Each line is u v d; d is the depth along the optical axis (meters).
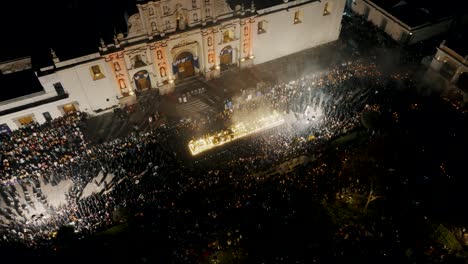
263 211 46.72
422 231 45.31
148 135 56.91
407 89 63.06
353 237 44.28
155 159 53.25
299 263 42.19
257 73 67.75
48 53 56.50
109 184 50.47
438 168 51.28
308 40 71.19
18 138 56.12
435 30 71.69
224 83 65.75
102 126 59.06
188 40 59.28
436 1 73.06
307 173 50.00
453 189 49.28
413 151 52.94
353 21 78.62
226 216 46.25
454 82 60.12
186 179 50.25
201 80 65.88
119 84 59.03
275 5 61.69
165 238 44.34
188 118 59.66
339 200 48.00
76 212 47.44
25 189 50.53
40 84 57.78
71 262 43.16
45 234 45.06
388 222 46.00
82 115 59.72
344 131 55.34
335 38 73.88
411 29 68.50
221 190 48.94
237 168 51.22
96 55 54.00
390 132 54.12
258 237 44.66
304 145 53.44
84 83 56.38
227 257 43.09
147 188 49.34
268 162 51.62
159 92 63.22
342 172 50.19
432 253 43.22
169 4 53.38
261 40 65.69
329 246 43.78
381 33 75.00
